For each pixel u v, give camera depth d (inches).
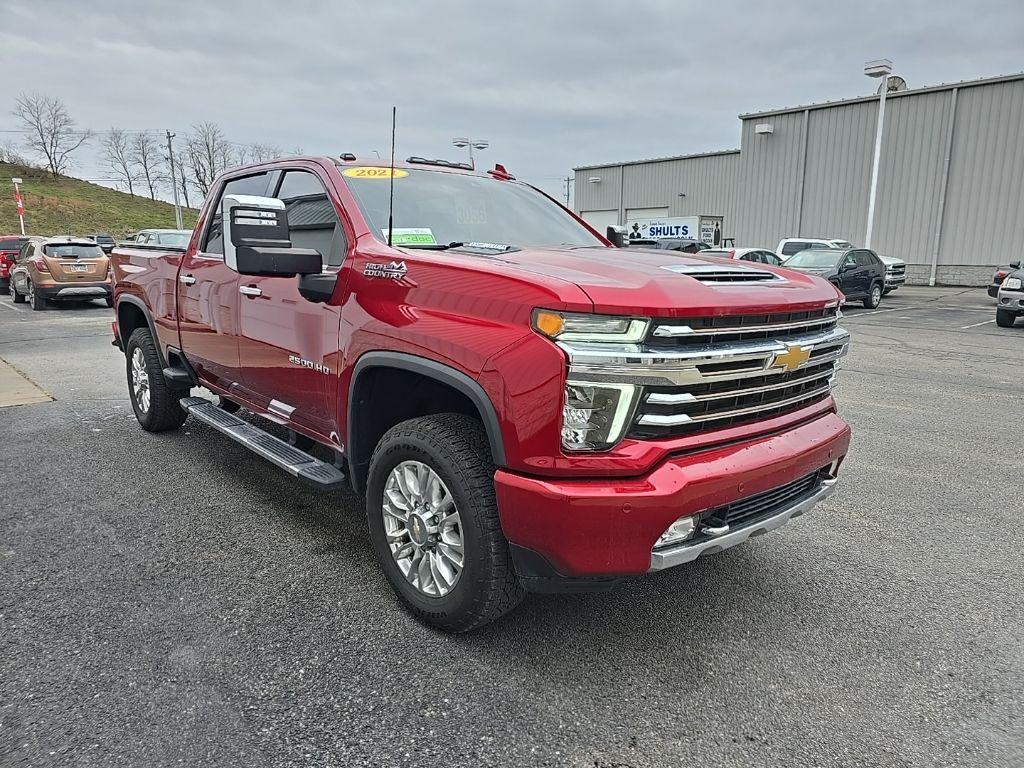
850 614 119.5
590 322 88.4
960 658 107.0
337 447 131.0
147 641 106.7
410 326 105.8
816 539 150.9
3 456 196.4
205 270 170.6
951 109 1005.8
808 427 113.4
